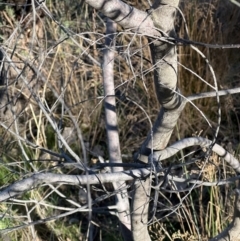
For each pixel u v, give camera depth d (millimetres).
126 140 2889
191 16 2969
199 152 2566
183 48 2910
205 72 2951
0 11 2438
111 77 1723
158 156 1359
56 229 2457
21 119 2652
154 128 1462
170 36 1225
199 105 2938
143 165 1345
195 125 2932
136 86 2896
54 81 2664
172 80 1298
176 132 2840
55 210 2529
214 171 2068
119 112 2902
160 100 1365
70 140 2783
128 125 2904
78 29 2625
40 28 2240
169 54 1249
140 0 2846
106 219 2557
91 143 2869
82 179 1200
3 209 2281
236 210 1518
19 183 1144
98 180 1216
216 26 3092
